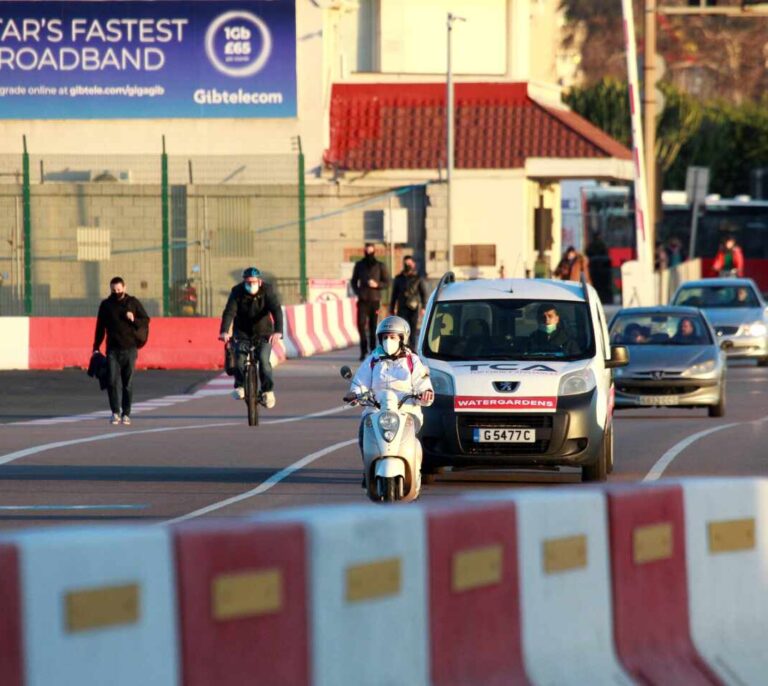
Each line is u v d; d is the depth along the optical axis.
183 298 183.75
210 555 20.97
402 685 22.83
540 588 24.69
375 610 22.58
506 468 70.25
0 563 19.20
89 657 19.88
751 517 27.86
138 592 20.33
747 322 139.12
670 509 26.62
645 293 162.75
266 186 185.38
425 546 23.16
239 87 195.50
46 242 183.75
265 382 88.38
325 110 199.00
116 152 195.62
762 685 27.61
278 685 21.53
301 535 21.84
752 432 85.81
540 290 66.94
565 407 61.50
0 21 195.88
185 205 184.25
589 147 199.88
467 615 23.70
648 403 95.25
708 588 27.19
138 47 196.00
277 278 185.12
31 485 62.56
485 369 62.75
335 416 96.12
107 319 91.06
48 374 127.81
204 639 20.88
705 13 159.25
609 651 25.56
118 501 57.59
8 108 196.12
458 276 198.00
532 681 24.27
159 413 98.81
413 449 51.72
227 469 68.12
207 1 195.62
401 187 194.62
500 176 197.38
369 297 136.25
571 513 25.12
